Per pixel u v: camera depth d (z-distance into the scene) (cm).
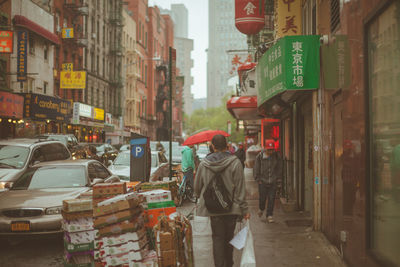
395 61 402
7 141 1323
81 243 634
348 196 597
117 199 587
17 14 3042
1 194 884
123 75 6184
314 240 803
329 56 764
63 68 3694
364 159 500
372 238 483
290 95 993
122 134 5556
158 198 656
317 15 957
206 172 546
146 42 8256
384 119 437
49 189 904
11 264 712
